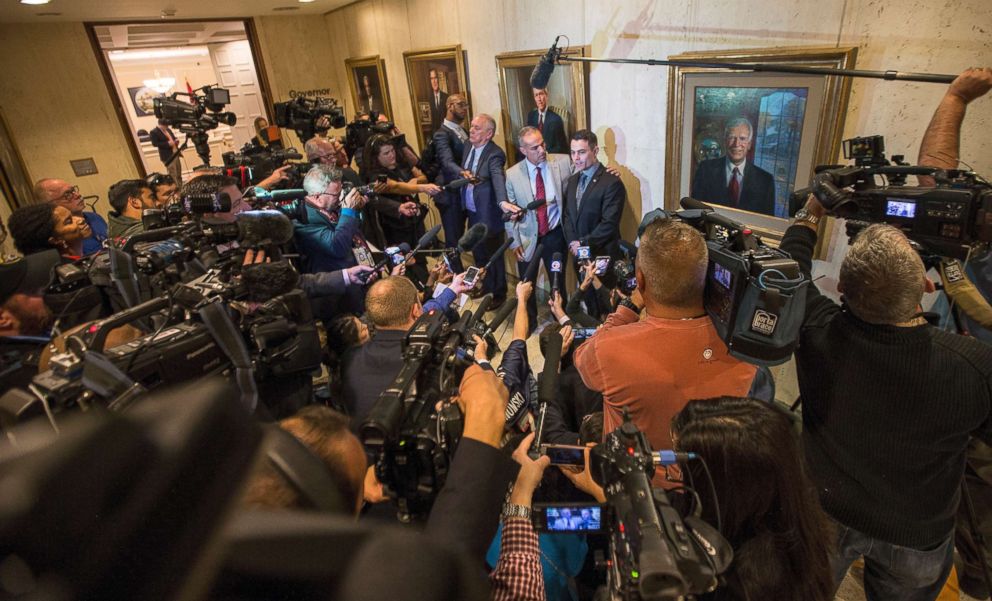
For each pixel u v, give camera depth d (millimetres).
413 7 4879
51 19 5117
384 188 4160
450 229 4641
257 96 6871
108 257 2229
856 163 1727
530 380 1860
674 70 2844
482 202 4191
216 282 1635
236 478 286
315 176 2791
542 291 4562
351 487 722
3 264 2018
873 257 1205
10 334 1998
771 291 1062
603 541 1261
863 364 1270
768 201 2584
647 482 791
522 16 3771
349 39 6215
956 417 1208
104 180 5988
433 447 876
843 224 2336
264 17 6250
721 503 939
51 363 1111
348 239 2879
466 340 1143
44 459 227
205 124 4340
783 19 2328
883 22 2004
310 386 1918
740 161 2662
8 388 1729
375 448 891
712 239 1361
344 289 2613
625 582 723
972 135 1872
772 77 2389
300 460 390
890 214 1489
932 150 1685
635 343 1341
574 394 2053
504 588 850
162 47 6992
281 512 309
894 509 1337
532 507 1014
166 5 4840
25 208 2541
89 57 5641
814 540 935
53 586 207
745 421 941
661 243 1255
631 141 3334
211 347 1414
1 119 5289
